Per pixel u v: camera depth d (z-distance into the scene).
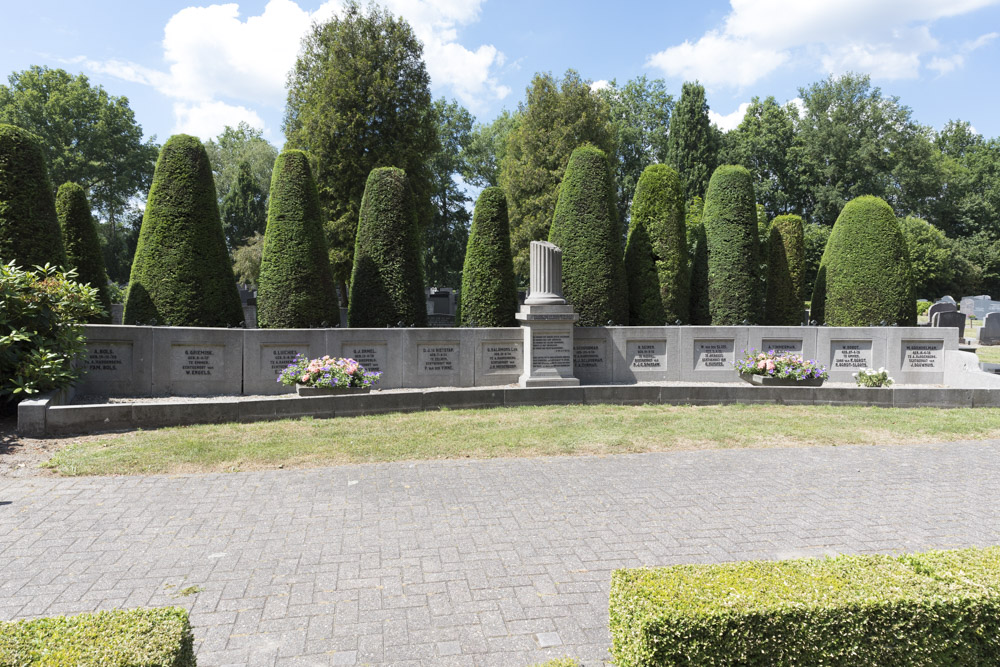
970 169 66.44
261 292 14.48
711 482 7.23
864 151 53.03
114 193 49.31
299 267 14.35
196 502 6.35
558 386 13.20
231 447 8.34
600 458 8.25
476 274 15.16
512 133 44.75
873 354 15.75
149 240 13.38
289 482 7.06
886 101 55.19
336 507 6.25
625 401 12.34
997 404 12.37
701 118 46.81
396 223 15.06
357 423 10.05
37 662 2.22
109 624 2.53
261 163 50.47
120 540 5.37
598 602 4.34
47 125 45.34
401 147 32.16
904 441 9.43
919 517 6.11
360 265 15.15
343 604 4.30
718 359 15.38
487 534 5.57
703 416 11.02
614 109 54.31
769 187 53.56
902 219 54.72
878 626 2.78
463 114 55.25
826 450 8.82
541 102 41.78
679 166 47.28
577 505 6.37
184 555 5.08
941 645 2.82
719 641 2.65
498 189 15.34
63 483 6.89
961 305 46.84
